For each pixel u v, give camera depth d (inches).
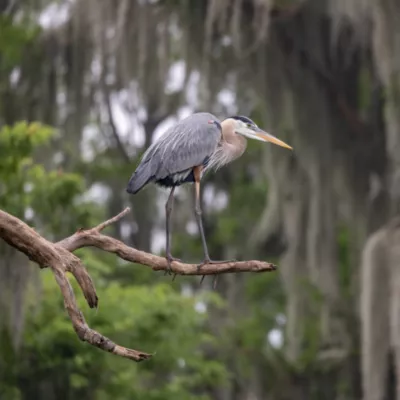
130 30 685.9
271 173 687.1
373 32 649.0
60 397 490.3
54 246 245.6
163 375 581.9
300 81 679.7
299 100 679.1
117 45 676.7
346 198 684.7
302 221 685.3
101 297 490.9
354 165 687.7
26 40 676.7
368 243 616.1
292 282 689.6
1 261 454.0
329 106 686.5
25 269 457.4
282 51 679.1
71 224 495.2
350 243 709.9
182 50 694.5
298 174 687.1
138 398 536.4
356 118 694.5
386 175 689.0
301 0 674.2
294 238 686.5
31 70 710.5
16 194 452.4
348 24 672.4
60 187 468.1
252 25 666.8
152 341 521.3
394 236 613.0
